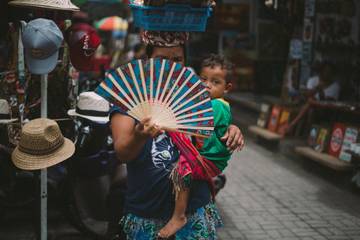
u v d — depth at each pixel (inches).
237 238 174.1
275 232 180.2
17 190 164.2
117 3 330.0
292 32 314.0
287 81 327.0
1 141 153.9
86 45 144.4
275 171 263.9
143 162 83.8
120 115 81.4
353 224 189.5
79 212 159.3
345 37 298.4
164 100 78.1
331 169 246.2
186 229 85.7
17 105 145.0
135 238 86.2
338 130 246.5
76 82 157.8
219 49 466.0
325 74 280.7
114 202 145.5
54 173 163.3
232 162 281.1
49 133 118.8
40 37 116.3
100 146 152.6
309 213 201.0
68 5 134.9
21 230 173.9
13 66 149.5
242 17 430.9
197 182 86.6
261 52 439.2
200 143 87.0
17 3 130.2
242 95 456.1
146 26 88.8
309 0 298.0
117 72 78.0
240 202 213.3
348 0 295.1
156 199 84.4
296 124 298.8
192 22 90.9
